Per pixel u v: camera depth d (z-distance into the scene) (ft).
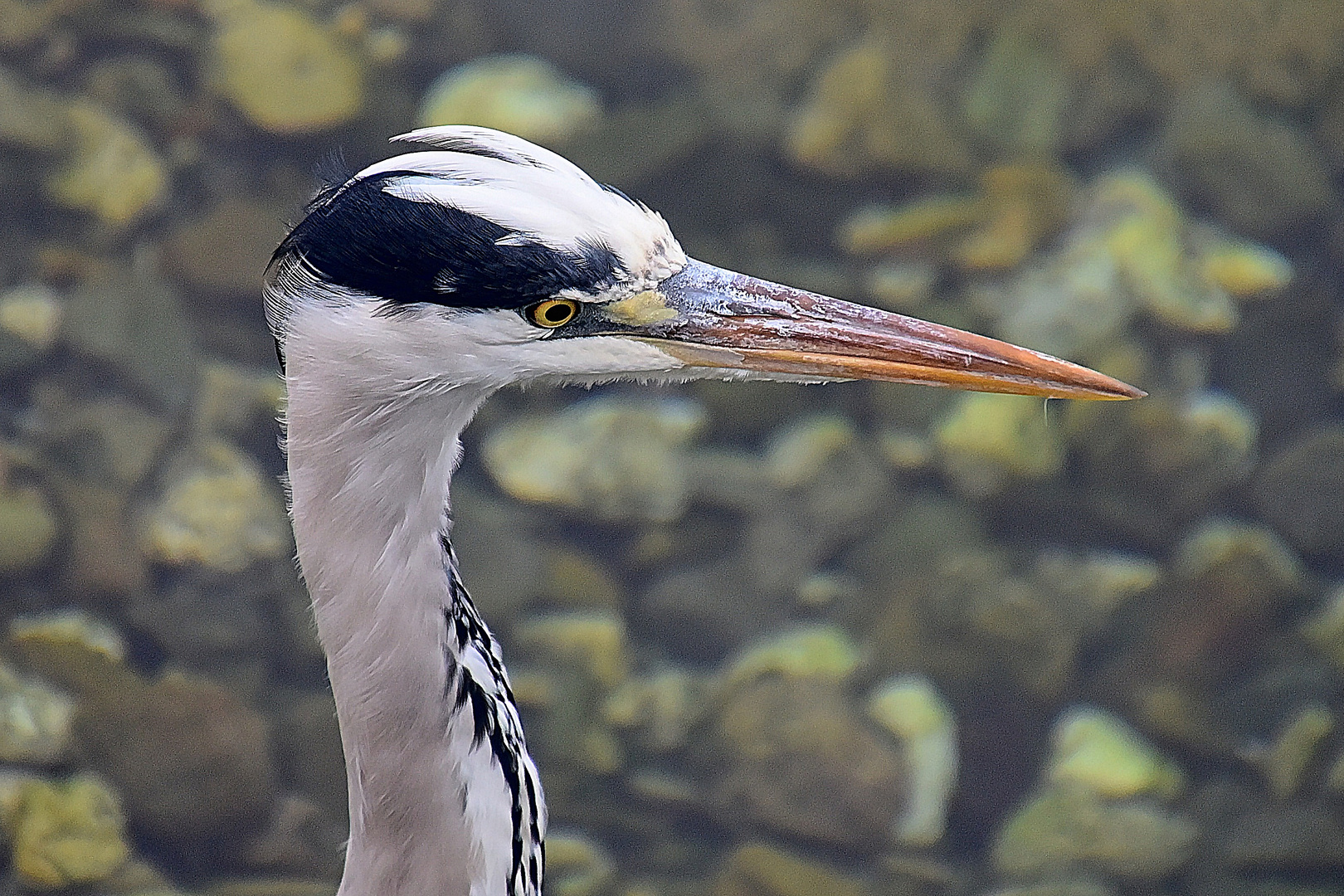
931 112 41.57
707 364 15.10
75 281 36.94
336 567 13.97
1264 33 41.60
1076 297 38.52
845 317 15.52
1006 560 34.78
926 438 36.52
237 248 37.73
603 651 33.35
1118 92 41.96
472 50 43.09
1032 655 33.45
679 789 31.48
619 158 40.47
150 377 35.76
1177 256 39.14
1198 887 30.27
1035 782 31.78
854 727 32.19
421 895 14.62
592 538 35.35
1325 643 33.42
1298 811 30.94
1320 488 35.42
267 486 34.53
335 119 40.45
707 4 43.50
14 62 39.75
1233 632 33.68
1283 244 39.68
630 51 43.34
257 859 28.89
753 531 35.50
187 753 29.40
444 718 14.25
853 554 35.35
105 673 30.40
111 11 40.96
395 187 13.50
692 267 15.20
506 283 13.74
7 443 33.65
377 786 14.39
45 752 28.96
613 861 30.22
